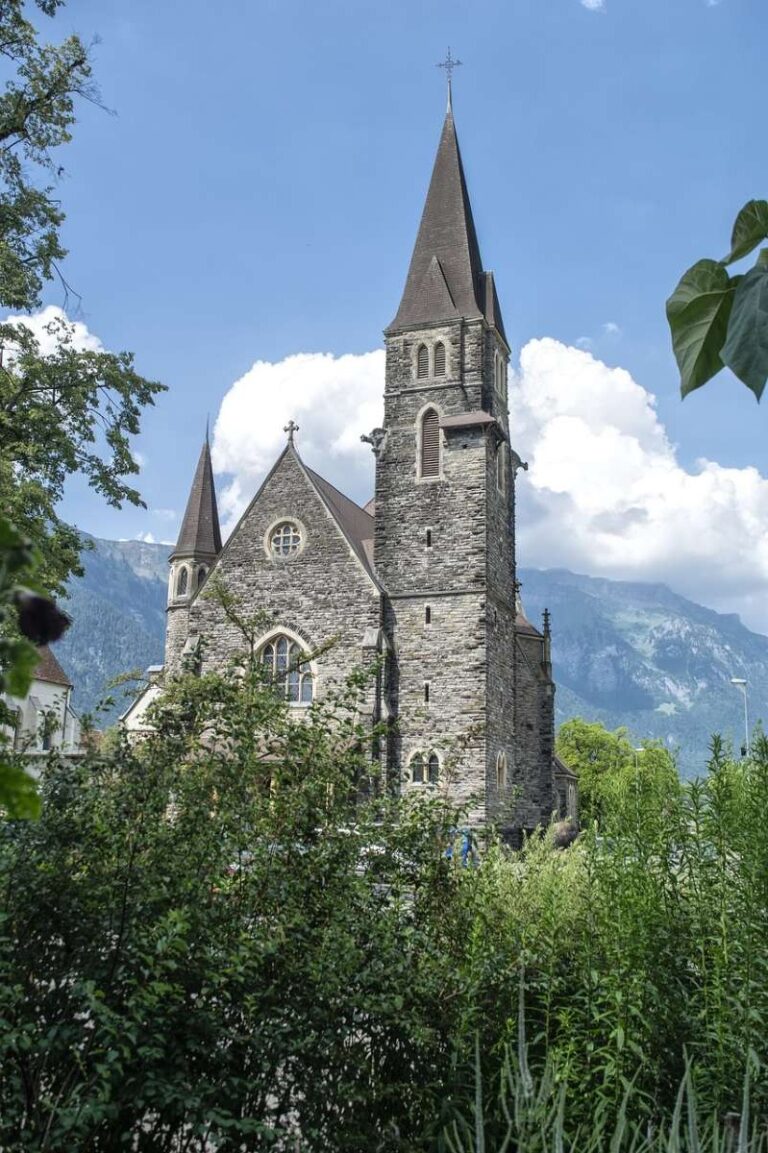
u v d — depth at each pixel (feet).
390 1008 27.66
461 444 161.79
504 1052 30.14
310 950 28.02
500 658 162.09
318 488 163.12
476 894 34.32
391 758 151.33
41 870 25.72
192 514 204.03
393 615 157.69
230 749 33.47
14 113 87.15
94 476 93.25
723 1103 27.61
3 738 10.80
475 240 183.01
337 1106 28.02
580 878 35.68
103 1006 21.81
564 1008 30.96
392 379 168.86
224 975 25.45
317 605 158.71
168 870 27.12
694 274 10.96
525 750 174.60
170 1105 24.18
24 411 89.56
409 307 172.45
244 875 29.43
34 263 92.53
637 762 40.68
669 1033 30.07
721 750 34.19
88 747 30.60
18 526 78.84
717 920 30.60
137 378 94.58
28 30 86.69
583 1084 27.81
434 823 34.09
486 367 169.78
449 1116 28.48
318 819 31.60
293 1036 26.40
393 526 161.58
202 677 38.37
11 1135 22.20
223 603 73.20
